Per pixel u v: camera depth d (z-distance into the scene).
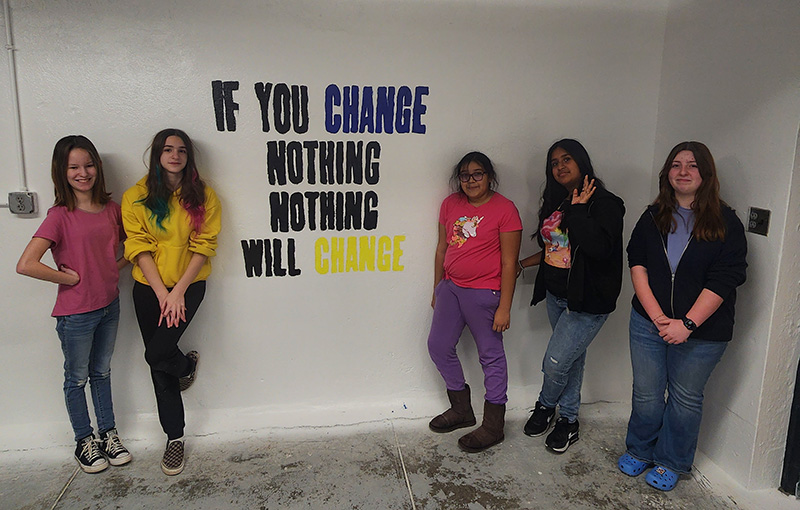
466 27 3.09
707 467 3.00
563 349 3.01
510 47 3.16
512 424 3.43
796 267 2.61
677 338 2.56
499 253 3.05
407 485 2.87
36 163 2.86
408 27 3.04
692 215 2.61
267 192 3.08
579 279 2.84
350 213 3.20
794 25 2.46
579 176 2.86
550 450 3.18
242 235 3.11
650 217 2.72
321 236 3.20
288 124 3.03
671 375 2.78
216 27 2.88
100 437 3.02
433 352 3.25
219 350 3.24
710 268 2.57
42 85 2.80
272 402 3.36
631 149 3.38
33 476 2.90
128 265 3.05
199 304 2.94
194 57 2.89
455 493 2.82
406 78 3.09
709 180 2.52
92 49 2.80
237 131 2.99
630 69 3.29
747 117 2.71
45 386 3.12
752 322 2.73
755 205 2.69
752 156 2.70
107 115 2.88
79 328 2.76
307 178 3.11
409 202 3.24
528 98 3.23
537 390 3.57
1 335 3.01
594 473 2.99
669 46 3.24
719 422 2.97
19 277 2.97
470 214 3.03
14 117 2.80
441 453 3.14
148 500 2.73
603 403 3.61
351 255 3.25
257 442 3.21
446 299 3.16
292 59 2.97
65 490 2.79
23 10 2.73
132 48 2.83
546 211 3.05
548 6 3.14
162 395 2.89
